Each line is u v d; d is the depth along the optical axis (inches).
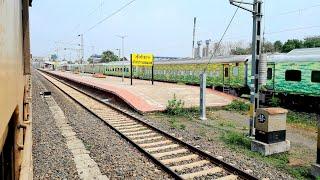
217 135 457.1
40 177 273.6
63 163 312.3
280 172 296.4
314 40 1775.3
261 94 898.1
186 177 278.5
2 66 68.4
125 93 858.8
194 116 637.9
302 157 352.8
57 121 542.6
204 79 601.0
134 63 1209.4
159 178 276.7
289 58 831.1
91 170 293.1
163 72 1550.2
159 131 458.3
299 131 519.2
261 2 412.2
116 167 304.2
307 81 773.9
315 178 282.7
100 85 1154.7
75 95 1045.2
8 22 83.4
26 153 178.1
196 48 1972.2
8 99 83.6
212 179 275.0
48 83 1747.0
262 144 354.0
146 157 337.4
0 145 69.3
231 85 1053.2
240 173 284.2
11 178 133.5
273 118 356.8
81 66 3265.3
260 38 416.2
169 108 667.4
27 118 299.9
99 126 505.4
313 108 783.1
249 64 971.3
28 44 304.0
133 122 541.0
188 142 406.9
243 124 558.3
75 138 417.1
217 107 746.8
